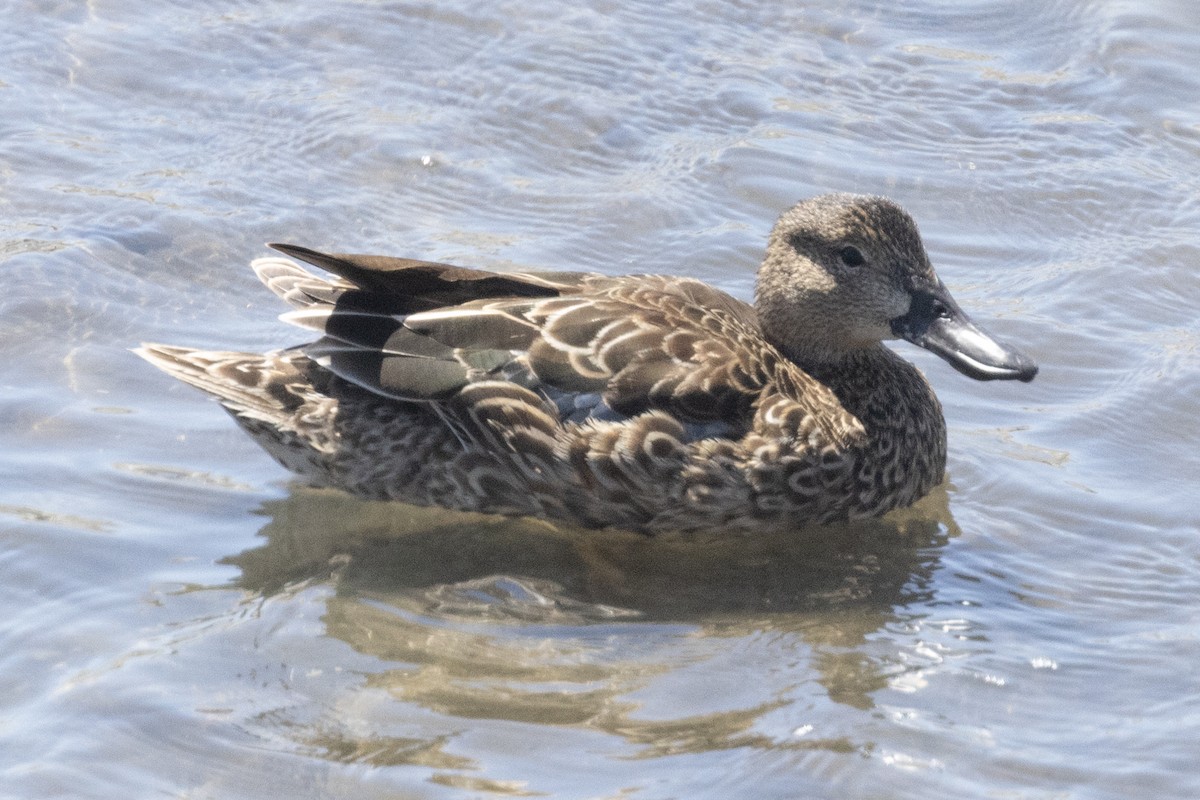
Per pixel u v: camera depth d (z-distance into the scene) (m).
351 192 15.79
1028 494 12.51
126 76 17.11
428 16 18.34
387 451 12.06
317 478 12.39
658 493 11.69
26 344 13.38
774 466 11.74
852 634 10.84
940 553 11.91
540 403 11.57
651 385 11.55
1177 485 12.55
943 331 12.39
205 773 9.11
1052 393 13.74
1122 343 14.21
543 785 9.10
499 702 9.88
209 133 16.42
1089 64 17.97
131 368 13.32
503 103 17.16
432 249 15.00
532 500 12.00
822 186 16.19
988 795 9.14
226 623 10.58
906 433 12.53
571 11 18.61
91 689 9.74
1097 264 15.24
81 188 15.37
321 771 9.17
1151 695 10.10
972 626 10.93
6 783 8.90
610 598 11.29
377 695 9.90
